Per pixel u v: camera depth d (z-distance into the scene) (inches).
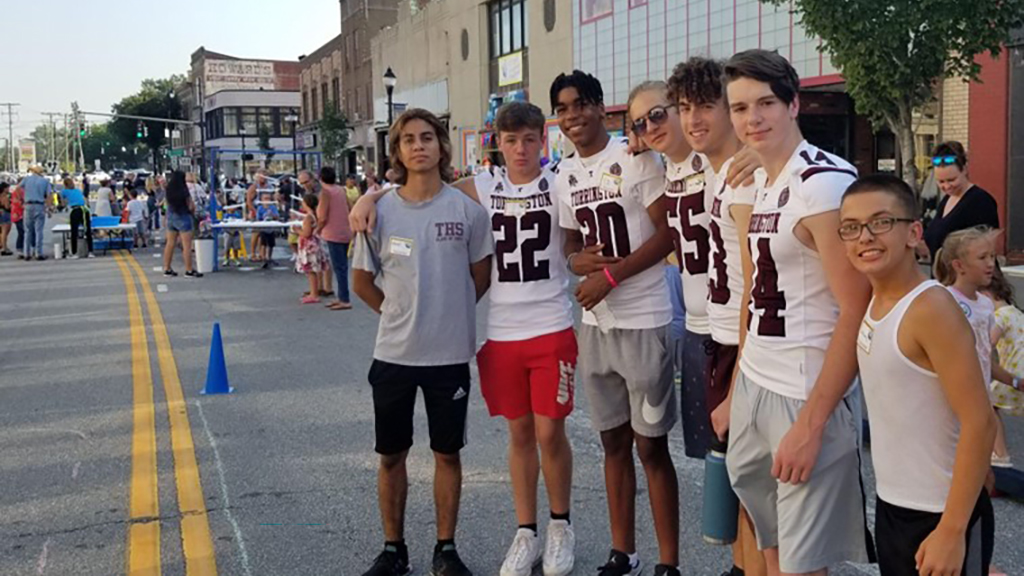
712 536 137.2
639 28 917.2
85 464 233.0
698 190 144.4
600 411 163.6
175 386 319.3
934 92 565.0
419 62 1536.7
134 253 895.1
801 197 110.8
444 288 161.8
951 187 240.5
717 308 140.6
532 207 164.4
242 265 751.1
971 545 102.5
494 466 227.8
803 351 114.7
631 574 163.9
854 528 115.6
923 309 99.6
